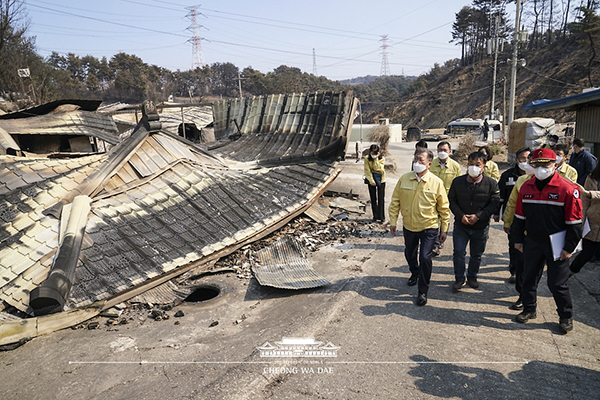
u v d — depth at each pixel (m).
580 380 3.24
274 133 12.33
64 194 6.41
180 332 4.36
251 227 7.01
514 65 25.89
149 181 7.17
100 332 4.41
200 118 24.22
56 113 15.02
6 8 32.22
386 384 3.27
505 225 5.04
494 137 35.31
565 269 3.88
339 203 10.20
